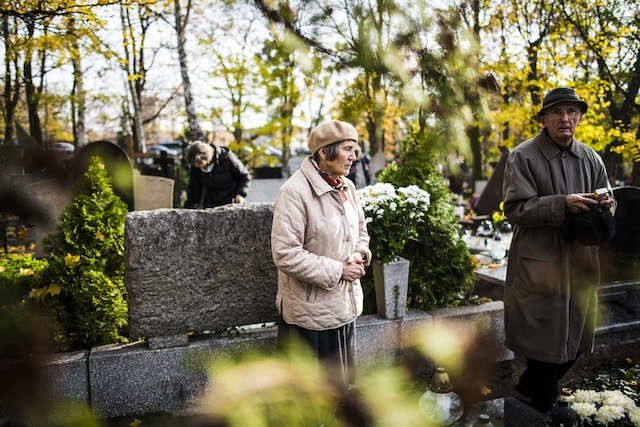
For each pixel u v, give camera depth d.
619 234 3.77
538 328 2.70
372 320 3.29
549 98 2.71
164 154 9.41
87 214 3.12
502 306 3.61
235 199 5.21
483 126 1.19
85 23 4.55
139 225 2.79
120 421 2.76
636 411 2.14
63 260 3.03
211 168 5.12
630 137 5.47
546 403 2.80
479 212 8.00
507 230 5.53
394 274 3.28
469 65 1.17
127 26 7.46
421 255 3.62
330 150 2.33
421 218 3.55
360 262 2.40
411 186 3.40
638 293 3.91
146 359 2.84
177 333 2.91
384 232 3.26
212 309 2.97
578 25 7.44
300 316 2.34
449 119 1.13
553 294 2.68
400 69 1.14
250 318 3.06
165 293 2.87
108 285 3.06
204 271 2.93
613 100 6.98
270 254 3.05
